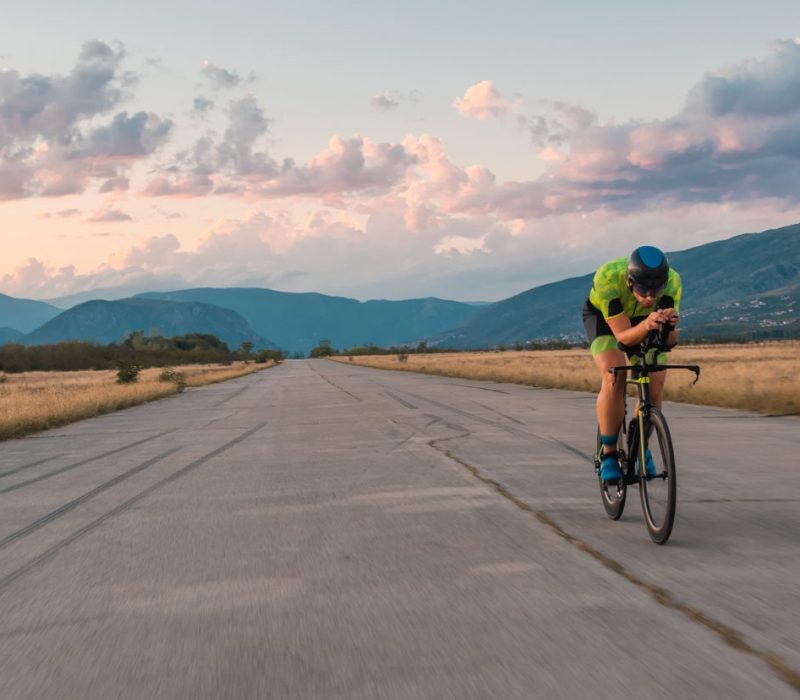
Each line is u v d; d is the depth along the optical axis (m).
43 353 118.31
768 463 9.07
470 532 5.96
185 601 4.48
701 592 4.31
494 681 3.19
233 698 3.13
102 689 3.28
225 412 21.39
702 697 2.98
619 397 6.12
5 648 3.82
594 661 3.37
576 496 7.33
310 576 4.91
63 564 5.48
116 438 15.24
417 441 12.23
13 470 10.98
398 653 3.54
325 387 34.53
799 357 69.56
